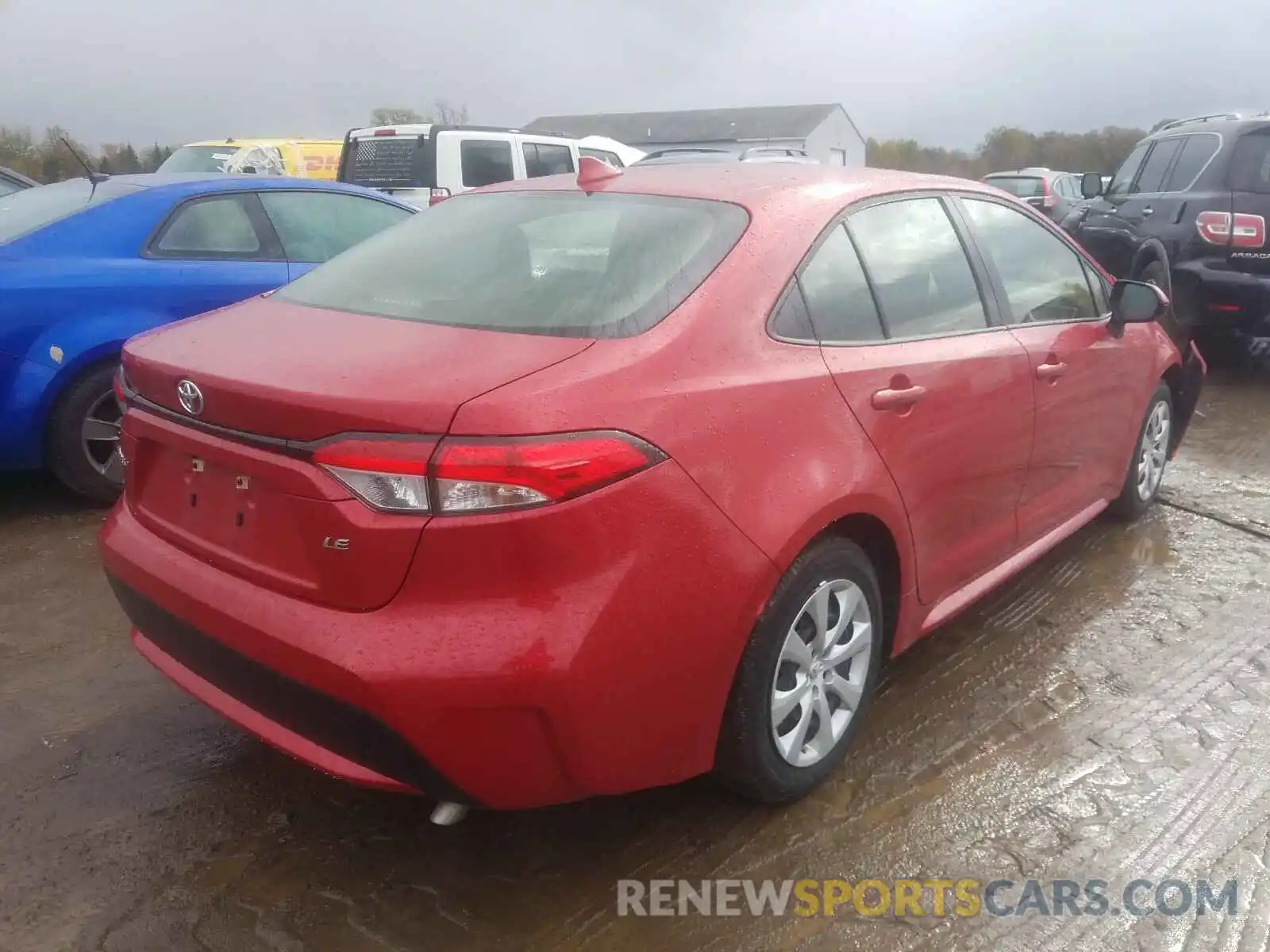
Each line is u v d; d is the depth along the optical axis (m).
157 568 2.52
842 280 2.86
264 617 2.23
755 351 2.53
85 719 3.21
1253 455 5.99
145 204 5.08
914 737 3.16
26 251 4.71
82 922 2.38
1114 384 4.15
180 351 2.54
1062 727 3.22
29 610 3.93
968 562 3.37
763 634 2.49
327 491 2.12
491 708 2.09
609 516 2.14
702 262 2.59
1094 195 8.77
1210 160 7.37
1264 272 7.14
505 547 2.07
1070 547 4.63
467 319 2.52
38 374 4.63
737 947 2.35
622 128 57.69
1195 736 3.18
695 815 2.79
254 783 2.91
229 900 2.46
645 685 2.25
